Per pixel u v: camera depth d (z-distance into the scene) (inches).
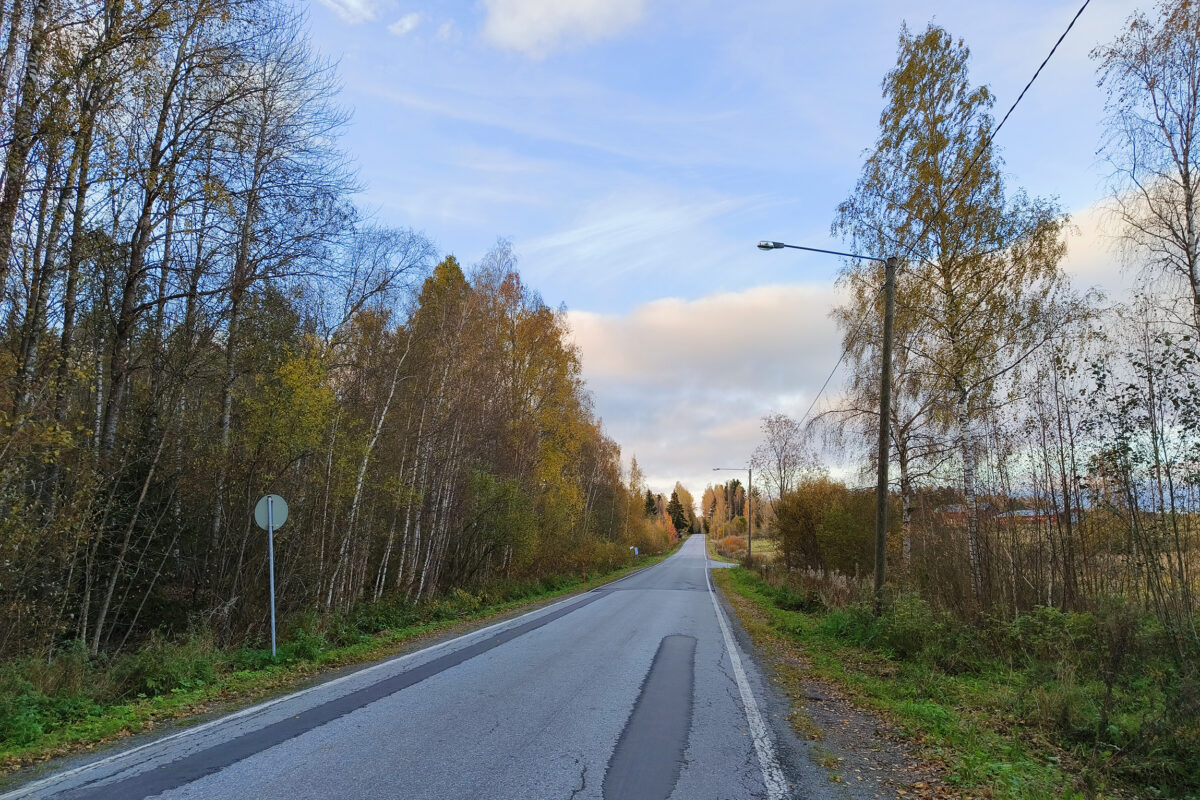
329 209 545.6
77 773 199.0
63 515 370.0
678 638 521.0
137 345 532.7
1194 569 327.3
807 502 1178.6
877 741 244.7
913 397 657.0
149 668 333.1
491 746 225.0
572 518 1408.7
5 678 281.4
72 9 356.8
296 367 528.7
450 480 889.5
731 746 231.9
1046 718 267.3
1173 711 215.6
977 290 589.6
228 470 532.7
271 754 215.2
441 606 712.4
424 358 800.9
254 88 488.7
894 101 634.8
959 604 491.2
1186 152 458.9
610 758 213.8
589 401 1549.0
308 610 546.6
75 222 418.0
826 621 574.2
